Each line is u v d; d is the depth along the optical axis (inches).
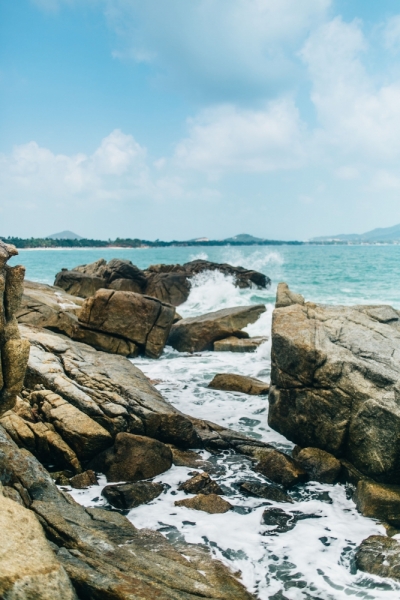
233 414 491.8
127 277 1307.8
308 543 280.8
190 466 379.6
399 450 340.2
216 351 767.1
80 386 432.5
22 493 257.4
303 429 415.2
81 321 705.6
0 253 259.0
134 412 405.7
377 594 234.1
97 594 186.7
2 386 266.2
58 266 2908.5
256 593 232.5
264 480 361.7
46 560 176.1
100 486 343.6
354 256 3491.6
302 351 419.2
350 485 358.9
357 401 374.9
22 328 567.2
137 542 252.1
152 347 722.2
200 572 230.1
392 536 289.3
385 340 433.4
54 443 367.6
